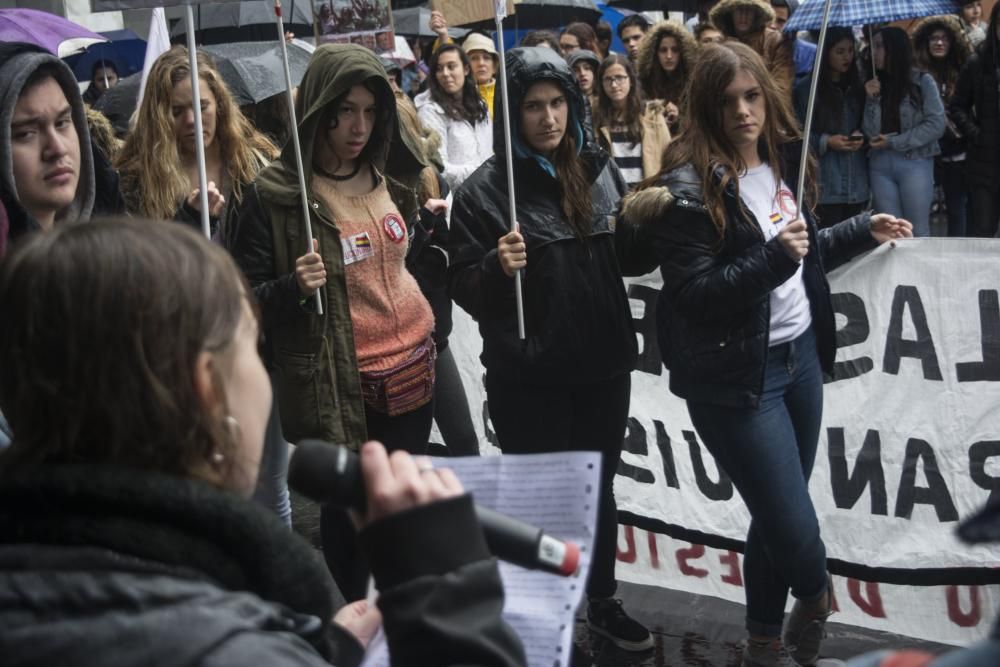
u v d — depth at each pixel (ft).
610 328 13.33
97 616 3.85
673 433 15.74
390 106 12.96
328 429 12.50
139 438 4.07
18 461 4.11
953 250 14.12
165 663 3.80
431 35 40.04
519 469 5.68
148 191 14.82
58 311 4.05
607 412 13.76
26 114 9.64
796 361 12.44
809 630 12.71
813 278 12.67
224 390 4.23
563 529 5.53
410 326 13.15
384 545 4.24
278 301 12.19
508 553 4.63
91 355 4.04
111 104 22.26
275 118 22.82
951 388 14.23
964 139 32.30
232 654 3.84
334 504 4.43
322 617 4.37
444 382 16.33
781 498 12.09
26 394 4.10
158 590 3.90
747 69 11.85
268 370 13.16
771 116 12.14
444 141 26.61
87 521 3.93
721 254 12.06
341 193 12.89
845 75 28.96
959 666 3.11
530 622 5.39
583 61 28.68
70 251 4.11
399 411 13.03
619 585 16.12
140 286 4.08
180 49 15.17
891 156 28.99
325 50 12.59
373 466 4.35
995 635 3.13
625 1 43.83
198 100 11.85
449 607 4.16
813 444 12.92
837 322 14.78
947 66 34.76
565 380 13.23
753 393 11.91
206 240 4.39
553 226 13.15
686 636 14.37
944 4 28.25
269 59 23.48
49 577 3.89
